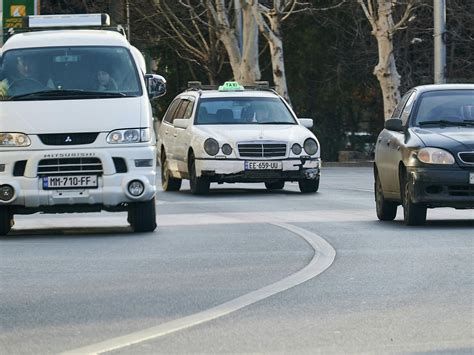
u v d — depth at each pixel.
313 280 30.30
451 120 45.38
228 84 69.56
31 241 41.12
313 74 127.50
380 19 108.25
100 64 44.44
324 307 26.16
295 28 127.12
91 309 26.31
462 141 42.88
